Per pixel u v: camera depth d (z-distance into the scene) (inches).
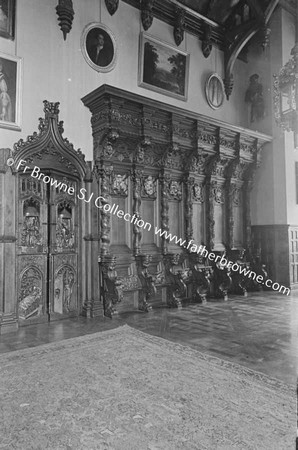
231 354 191.0
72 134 294.0
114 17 329.7
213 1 396.2
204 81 415.8
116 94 279.0
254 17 400.2
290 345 207.6
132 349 199.0
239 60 459.5
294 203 431.5
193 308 318.3
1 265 244.1
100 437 111.1
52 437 111.3
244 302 346.6
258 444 106.0
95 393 142.1
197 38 410.0
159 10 366.3
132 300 312.8
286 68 231.6
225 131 380.8
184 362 177.6
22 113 267.4
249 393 141.6
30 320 262.4
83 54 305.4
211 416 123.4
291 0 405.1
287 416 122.8
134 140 315.9
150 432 113.6
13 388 147.0
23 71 269.3
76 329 246.2
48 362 178.1
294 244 425.1
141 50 345.1
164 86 369.1
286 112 238.1
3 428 116.6
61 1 284.8
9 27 264.5
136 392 142.8
